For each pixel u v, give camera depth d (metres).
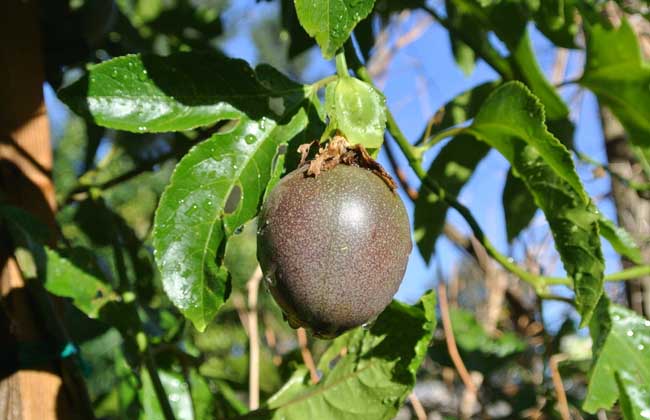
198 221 0.30
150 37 0.59
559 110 0.43
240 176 0.31
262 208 0.29
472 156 0.45
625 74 0.42
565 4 0.41
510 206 0.46
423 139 0.45
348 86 0.30
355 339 0.39
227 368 0.54
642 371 0.40
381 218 0.27
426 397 0.73
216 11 0.61
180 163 0.31
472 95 0.45
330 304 0.27
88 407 0.37
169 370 0.46
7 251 0.37
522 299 0.71
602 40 0.42
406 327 0.38
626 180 0.46
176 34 0.59
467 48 0.52
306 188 0.28
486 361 0.64
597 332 0.41
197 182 0.31
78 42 0.48
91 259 0.41
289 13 0.50
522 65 0.43
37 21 0.41
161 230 0.30
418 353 0.37
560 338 0.56
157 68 0.32
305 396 0.39
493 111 0.35
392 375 0.38
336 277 0.27
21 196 0.39
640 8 0.54
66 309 0.45
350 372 0.38
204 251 0.30
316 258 0.27
